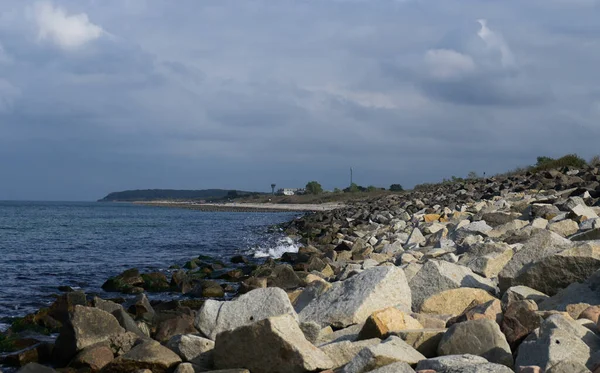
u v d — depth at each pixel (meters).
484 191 29.78
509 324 5.48
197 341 6.10
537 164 41.78
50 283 15.04
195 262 18.36
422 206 29.45
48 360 7.38
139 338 6.89
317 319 6.81
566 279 6.96
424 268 7.82
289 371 5.27
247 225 48.03
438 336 5.43
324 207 89.38
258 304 6.80
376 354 4.87
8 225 48.38
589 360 4.61
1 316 10.74
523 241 11.12
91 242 29.77
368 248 16.67
